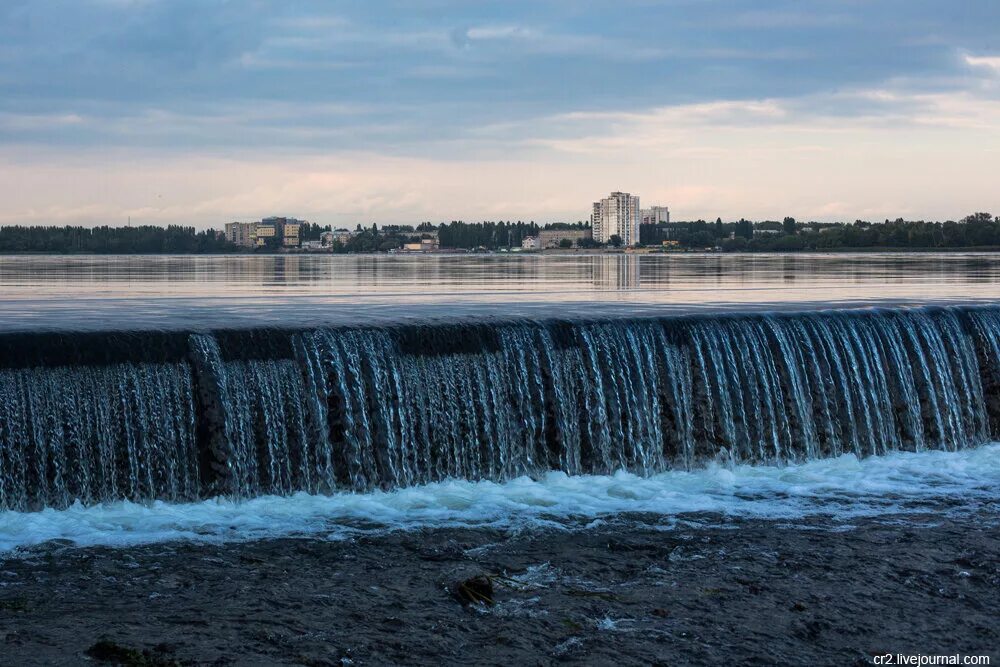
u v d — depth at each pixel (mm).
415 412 21734
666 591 15188
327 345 21219
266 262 143750
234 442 20281
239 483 20188
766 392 24344
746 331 24516
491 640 13406
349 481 21062
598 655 13023
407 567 16078
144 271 86500
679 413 23625
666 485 21484
